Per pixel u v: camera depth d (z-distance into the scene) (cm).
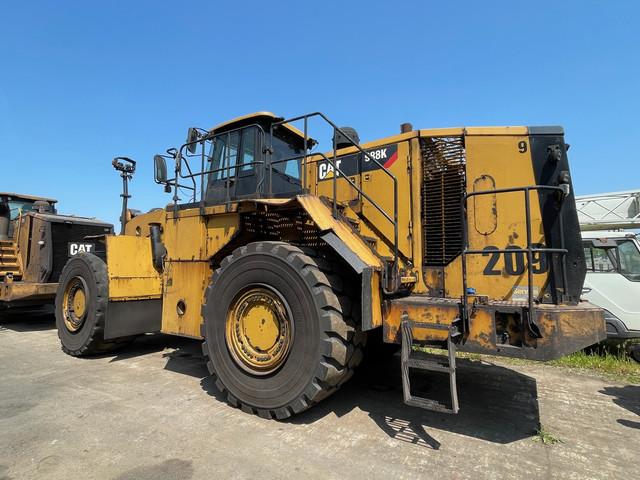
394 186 386
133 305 539
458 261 375
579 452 285
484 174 372
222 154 508
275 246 347
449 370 287
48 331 760
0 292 766
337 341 312
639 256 680
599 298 693
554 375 491
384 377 472
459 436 309
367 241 384
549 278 341
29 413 339
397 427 324
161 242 565
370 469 255
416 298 353
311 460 265
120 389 405
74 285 572
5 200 909
